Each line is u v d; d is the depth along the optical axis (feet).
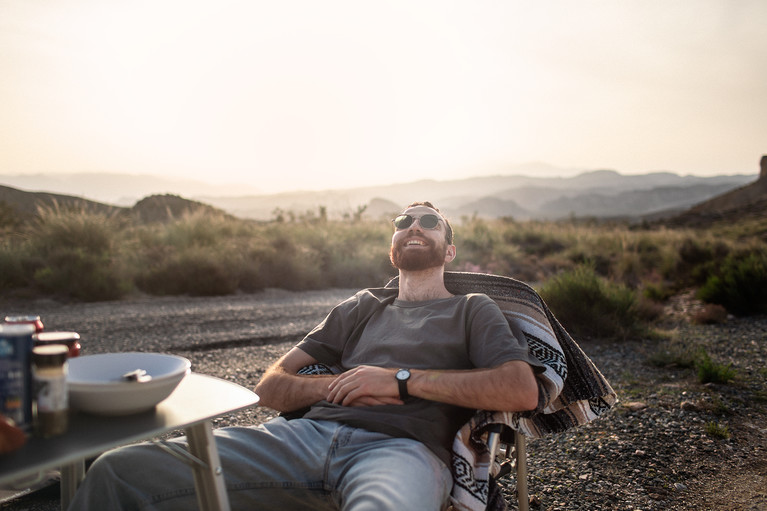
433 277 8.66
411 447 6.56
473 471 6.79
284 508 6.90
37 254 35.78
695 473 10.34
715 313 26.45
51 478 9.39
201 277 36.45
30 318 5.72
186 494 6.47
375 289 9.28
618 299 24.63
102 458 6.45
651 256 51.08
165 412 5.26
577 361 8.16
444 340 7.73
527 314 8.16
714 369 16.30
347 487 6.26
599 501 9.35
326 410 7.49
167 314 27.27
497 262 50.67
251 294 37.63
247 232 51.67
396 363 7.83
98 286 32.53
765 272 27.99
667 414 13.47
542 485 10.03
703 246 44.73
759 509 8.94
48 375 4.56
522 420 7.66
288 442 6.97
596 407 8.13
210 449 5.66
